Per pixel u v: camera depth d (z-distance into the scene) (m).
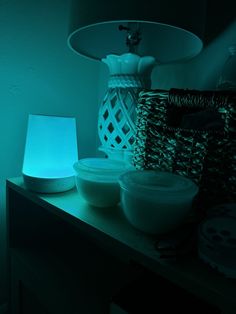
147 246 0.43
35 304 0.71
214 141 0.50
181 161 0.55
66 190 0.67
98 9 0.52
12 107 0.82
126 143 0.69
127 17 0.50
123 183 0.46
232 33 0.70
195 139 0.52
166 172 0.53
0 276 0.91
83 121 1.01
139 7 0.49
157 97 0.57
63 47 0.89
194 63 0.79
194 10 0.54
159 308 0.46
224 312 0.34
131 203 0.45
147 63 0.68
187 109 0.59
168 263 0.39
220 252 0.36
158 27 0.76
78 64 0.94
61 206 0.58
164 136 0.57
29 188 0.65
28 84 0.83
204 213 0.50
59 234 0.88
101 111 0.72
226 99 0.47
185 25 0.53
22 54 0.80
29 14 0.79
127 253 0.43
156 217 0.43
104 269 0.75
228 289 0.34
